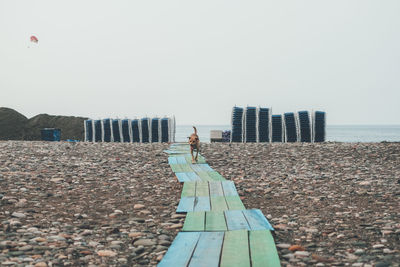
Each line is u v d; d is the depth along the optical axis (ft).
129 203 31.58
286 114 100.07
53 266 16.92
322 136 100.63
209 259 17.38
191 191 34.47
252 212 26.89
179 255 17.98
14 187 35.17
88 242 21.04
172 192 35.73
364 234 22.13
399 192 33.19
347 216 26.55
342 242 20.77
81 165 49.83
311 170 46.93
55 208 28.96
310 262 17.57
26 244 19.71
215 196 32.50
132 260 18.24
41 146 71.10
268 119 99.86
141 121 118.62
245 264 16.66
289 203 31.40
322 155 58.49
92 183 39.42
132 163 52.75
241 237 20.85
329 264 17.25
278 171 46.80
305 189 36.58
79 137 194.90
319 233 22.65
